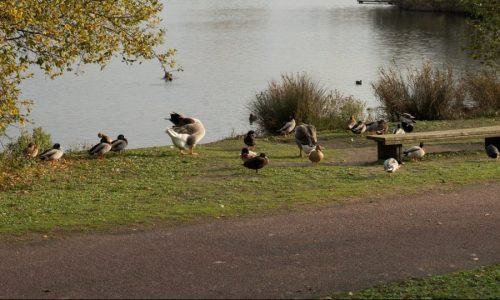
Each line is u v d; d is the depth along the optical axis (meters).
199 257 10.34
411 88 29.23
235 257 10.34
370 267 9.88
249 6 120.62
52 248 10.90
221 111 36.19
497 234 11.46
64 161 18.66
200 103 39.00
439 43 63.72
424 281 9.27
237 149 21.33
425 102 28.11
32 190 15.48
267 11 108.69
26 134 24.22
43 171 17.38
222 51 62.84
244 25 86.62
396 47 62.19
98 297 8.74
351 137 23.59
